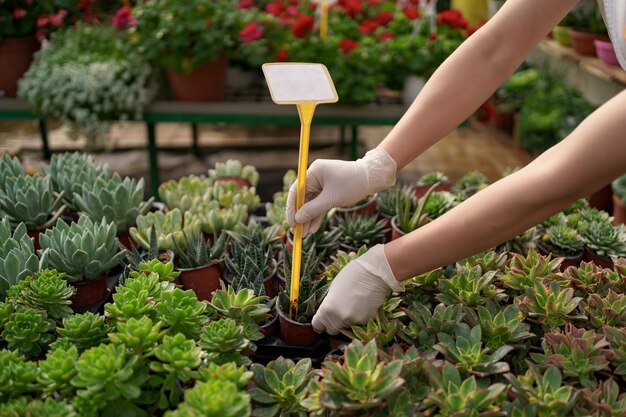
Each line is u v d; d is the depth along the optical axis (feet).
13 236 3.76
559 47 12.54
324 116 9.43
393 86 9.53
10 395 2.56
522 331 3.07
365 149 13.52
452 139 13.94
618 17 3.05
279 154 13.15
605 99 12.26
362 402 2.44
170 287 3.28
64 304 3.31
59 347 2.67
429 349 3.03
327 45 9.11
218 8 9.16
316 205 3.49
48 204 4.25
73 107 8.95
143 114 9.36
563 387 2.57
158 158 12.68
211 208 4.64
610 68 10.34
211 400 2.30
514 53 3.51
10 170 4.59
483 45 3.52
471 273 3.57
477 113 10.23
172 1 8.82
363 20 10.96
